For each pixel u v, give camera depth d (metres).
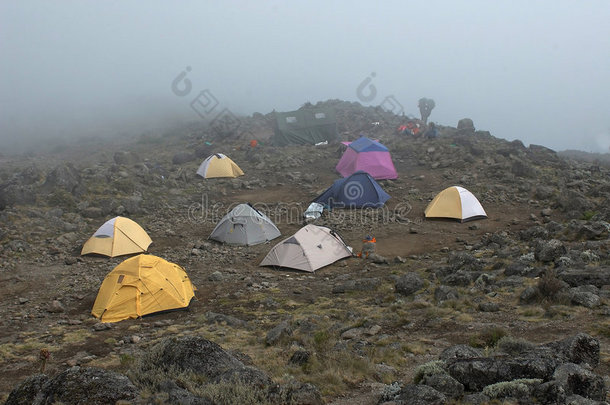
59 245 19.69
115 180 28.53
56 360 10.41
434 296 13.27
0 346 11.20
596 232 17.45
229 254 19.22
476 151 34.00
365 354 9.59
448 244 19.73
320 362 8.99
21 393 6.73
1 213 21.53
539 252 15.43
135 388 6.84
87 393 6.54
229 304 14.38
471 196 23.05
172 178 30.80
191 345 7.94
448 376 7.02
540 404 6.22
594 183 27.72
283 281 16.41
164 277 14.38
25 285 15.83
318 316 12.49
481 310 11.85
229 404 6.54
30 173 28.34
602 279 12.49
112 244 18.84
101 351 10.89
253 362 9.13
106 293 13.95
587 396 6.52
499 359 7.24
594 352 7.88
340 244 18.77
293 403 6.74
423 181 29.69
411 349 9.71
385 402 6.73
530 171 29.06
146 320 13.38
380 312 12.61
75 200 24.56
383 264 17.84
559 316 10.72
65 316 13.60
